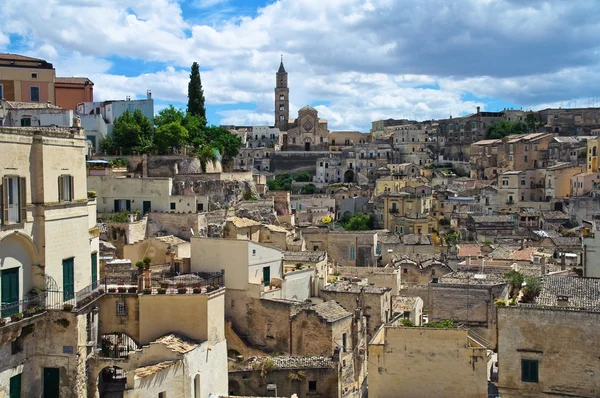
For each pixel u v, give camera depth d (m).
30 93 106.75
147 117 125.88
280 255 75.69
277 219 120.12
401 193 171.88
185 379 49.06
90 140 116.19
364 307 74.38
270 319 68.31
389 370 47.25
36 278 48.50
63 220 51.06
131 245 82.25
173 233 95.81
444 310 64.19
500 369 44.53
